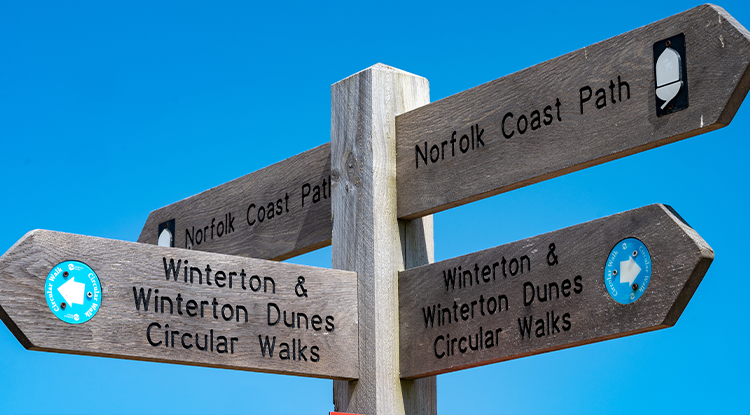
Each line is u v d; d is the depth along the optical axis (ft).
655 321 6.62
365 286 7.66
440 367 7.42
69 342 6.84
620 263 6.80
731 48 6.54
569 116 7.07
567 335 6.94
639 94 6.83
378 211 7.69
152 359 7.04
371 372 7.54
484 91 7.45
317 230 8.10
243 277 7.37
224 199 8.79
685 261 6.57
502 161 7.30
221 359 7.21
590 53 7.05
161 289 7.13
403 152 7.77
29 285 6.79
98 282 6.97
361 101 7.88
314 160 8.21
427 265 7.59
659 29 6.80
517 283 7.19
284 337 7.41
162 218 9.22
